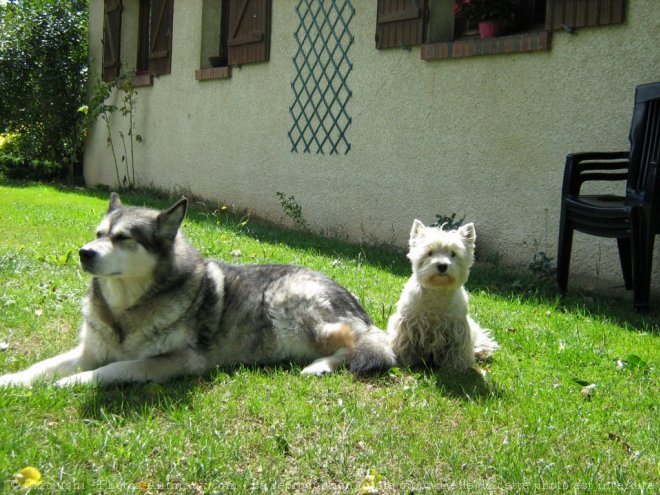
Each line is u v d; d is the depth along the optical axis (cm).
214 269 205
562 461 142
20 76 789
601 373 203
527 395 180
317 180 485
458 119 389
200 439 141
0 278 272
